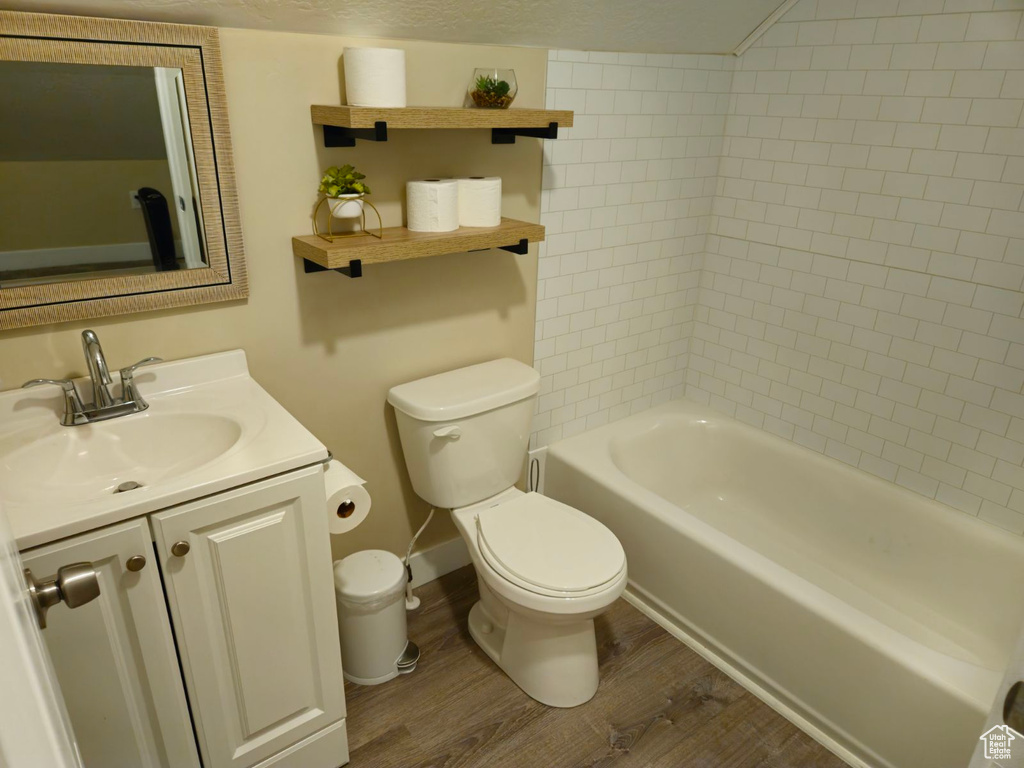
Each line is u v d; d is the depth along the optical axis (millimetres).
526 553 1907
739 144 2682
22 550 1184
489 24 1904
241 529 1430
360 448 2170
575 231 2439
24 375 1552
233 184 1677
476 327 2303
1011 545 2137
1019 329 2049
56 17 1387
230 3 1523
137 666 1396
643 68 2375
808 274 2551
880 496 2434
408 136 1942
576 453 2625
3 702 354
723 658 2162
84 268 1549
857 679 1795
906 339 2316
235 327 1812
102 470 1555
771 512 2777
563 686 1980
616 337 2748
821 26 2330
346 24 1715
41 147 1439
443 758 1847
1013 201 1996
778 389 2746
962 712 1600
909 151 2193
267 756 1674
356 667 2059
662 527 2240
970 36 1997
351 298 1984
